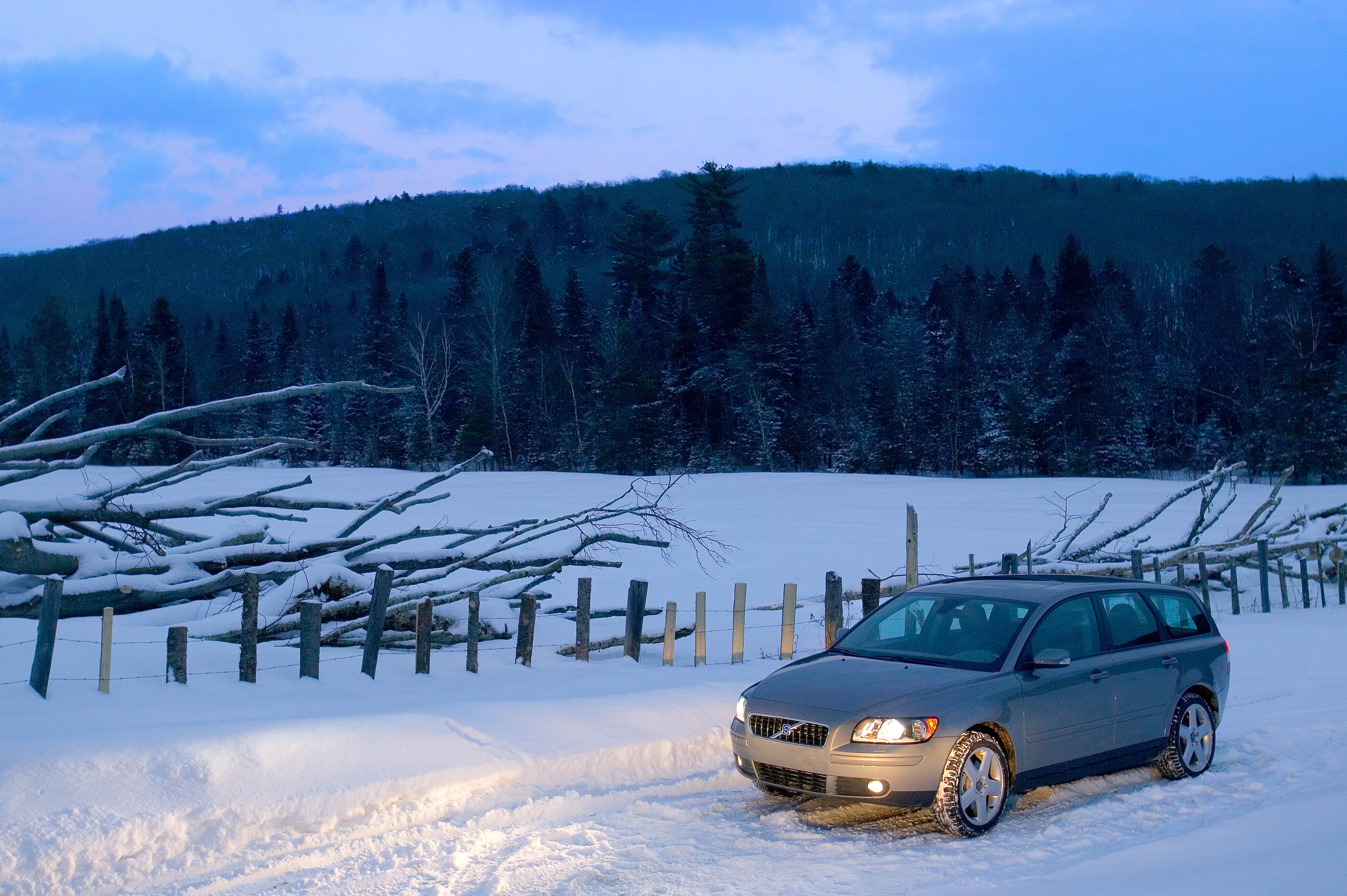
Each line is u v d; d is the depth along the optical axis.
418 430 86.06
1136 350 93.94
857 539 29.09
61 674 8.19
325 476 59.22
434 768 6.83
